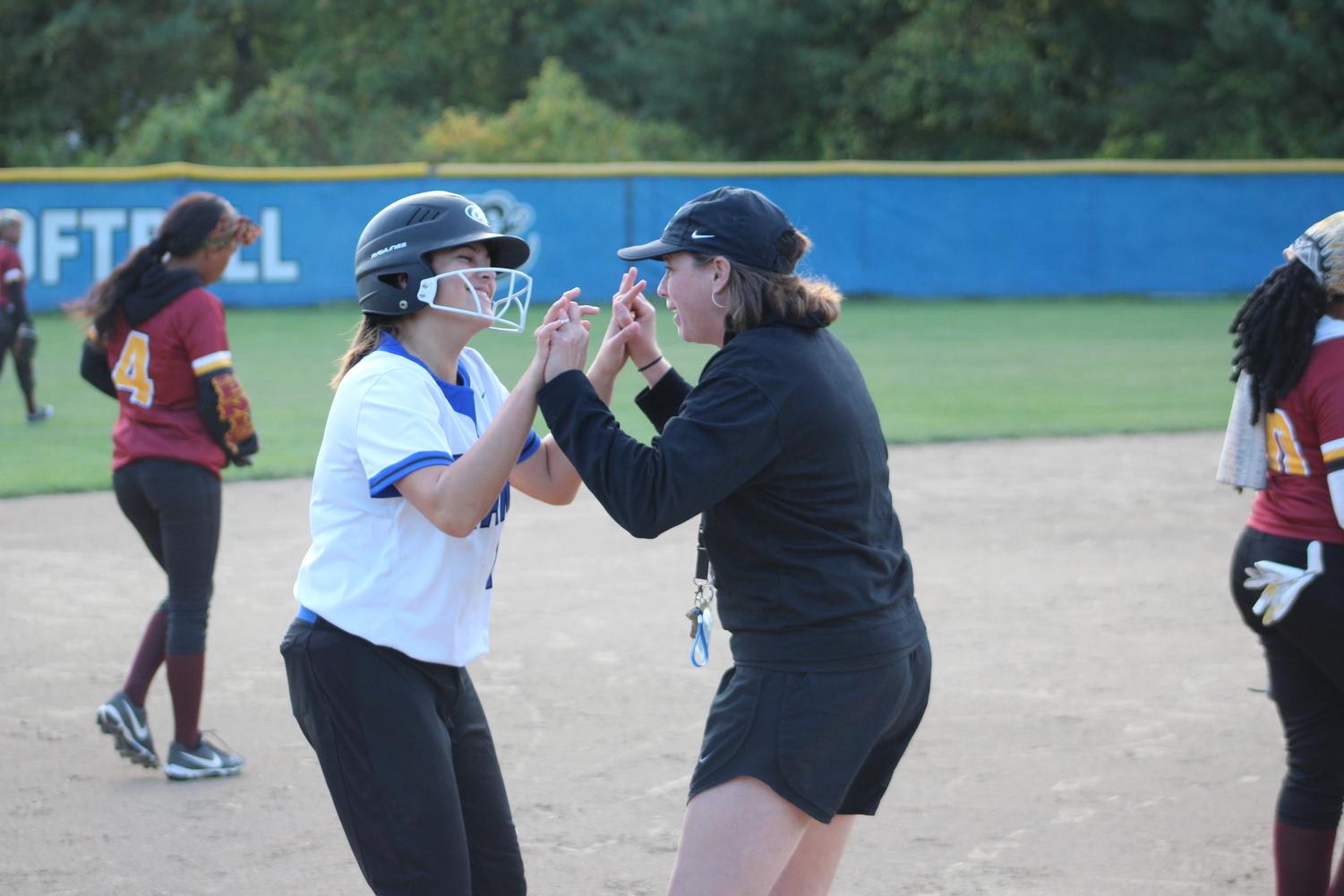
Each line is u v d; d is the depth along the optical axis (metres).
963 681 11.18
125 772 9.47
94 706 10.75
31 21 63.47
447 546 5.68
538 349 5.57
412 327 5.91
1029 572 14.66
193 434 9.08
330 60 81.56
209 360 8.85
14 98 63.94
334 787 5.72
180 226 8.91
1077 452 21.69
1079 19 67.81
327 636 5.66
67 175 41.56
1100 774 9.24
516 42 83.44
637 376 29.05
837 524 5.48
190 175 42.38
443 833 5.61
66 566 15.10
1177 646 12.12
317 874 7.88
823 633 5.44
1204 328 38.81
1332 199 47.59
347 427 5.63
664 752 9.68
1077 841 8.23
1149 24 67.50
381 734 5.60
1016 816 8.59
